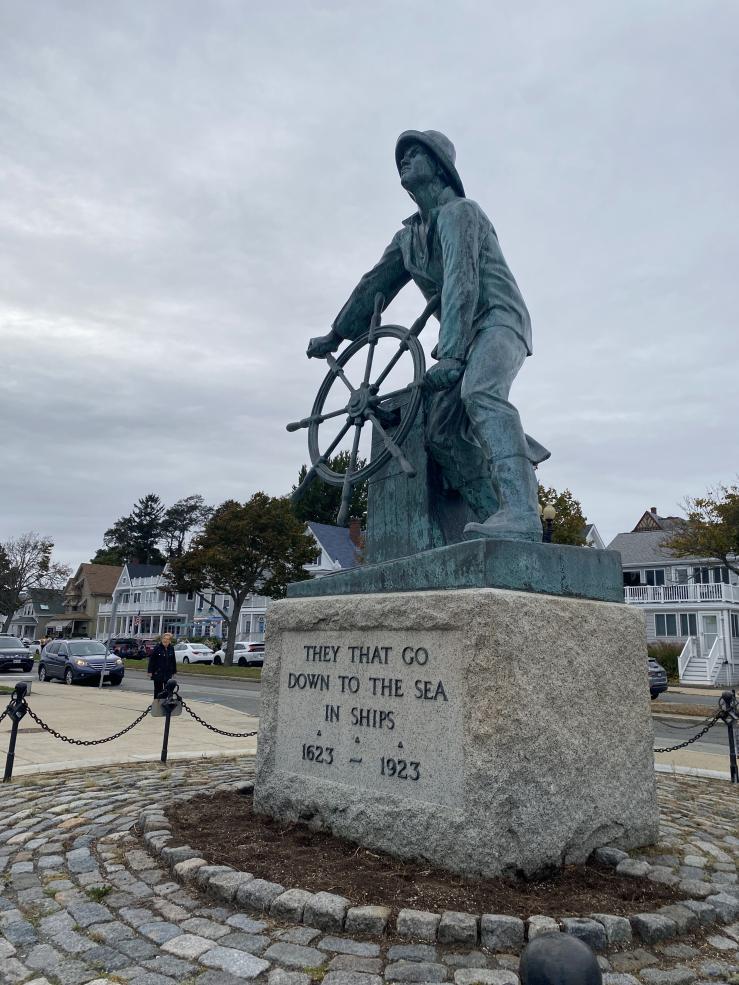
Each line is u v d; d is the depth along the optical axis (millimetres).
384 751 3926
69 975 2664
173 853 3736
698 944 2914
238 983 2586
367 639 4172
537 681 3582
